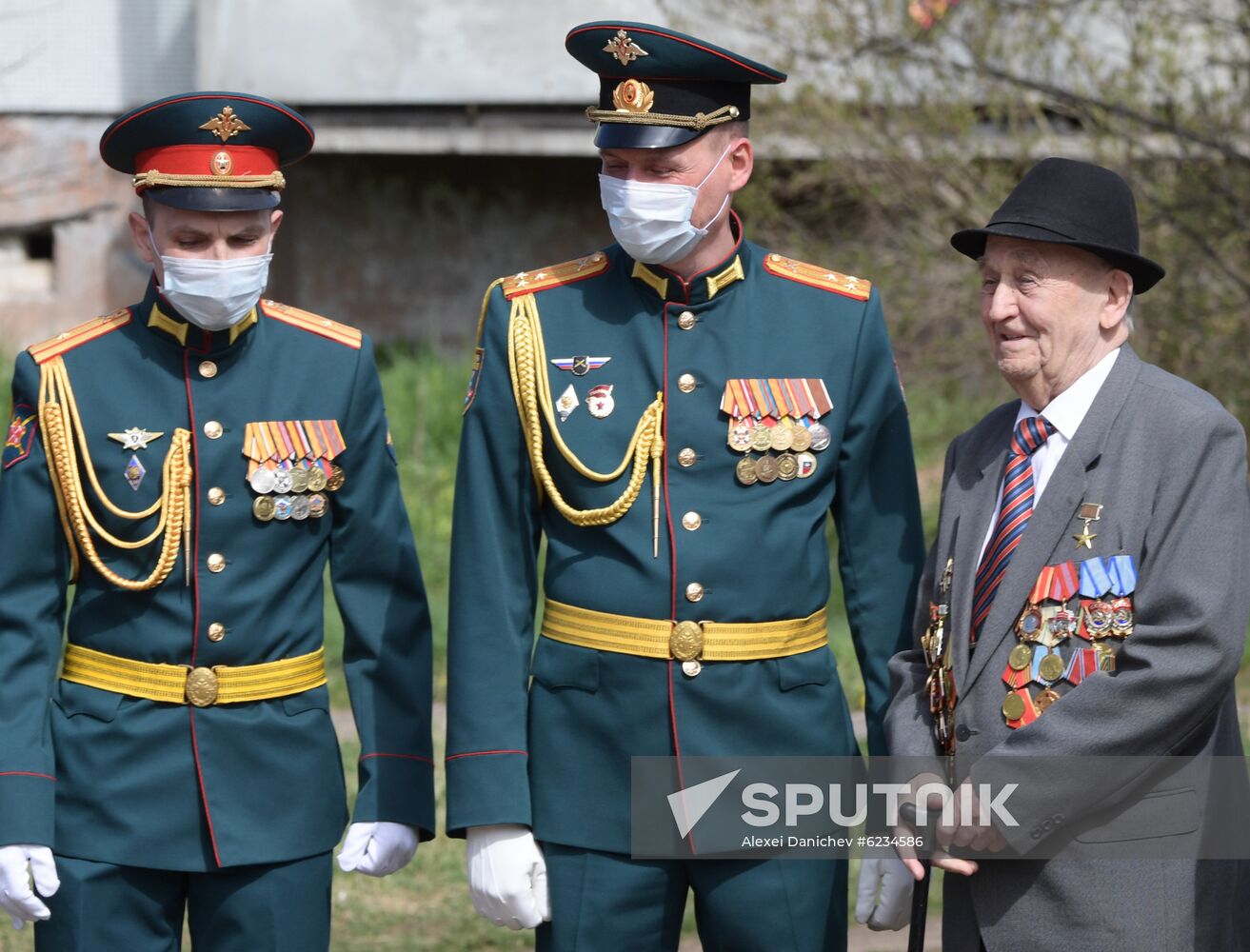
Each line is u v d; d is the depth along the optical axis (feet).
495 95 109.50
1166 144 73.41
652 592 29.91
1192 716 26.27
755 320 31.19
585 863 30.14
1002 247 27.91
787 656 30.40
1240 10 72.95
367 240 120.57
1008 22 78.48
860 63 87.20
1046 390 28.19
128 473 31.01
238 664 31.17
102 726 30.83
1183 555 26.40
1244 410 75.10
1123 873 26.73
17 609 31.09
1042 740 26.37
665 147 29.45
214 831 30.42
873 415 31.30
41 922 30.86
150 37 121.90
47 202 122.11
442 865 52.39
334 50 110.32
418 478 93.50
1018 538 27.84
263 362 31.99
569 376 30.94
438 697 69.82
